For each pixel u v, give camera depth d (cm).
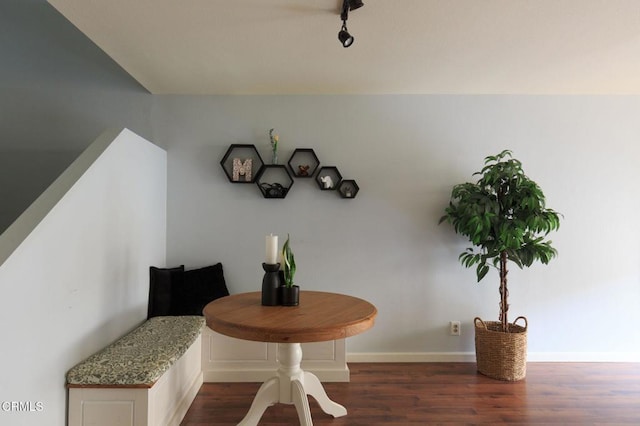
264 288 187
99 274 192
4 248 130
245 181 288
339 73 256
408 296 295
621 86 280
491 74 257
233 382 253
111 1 168
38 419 142
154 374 165
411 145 297
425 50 220
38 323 142
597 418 209
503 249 249
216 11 177
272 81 271
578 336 294
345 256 295
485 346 264
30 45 291
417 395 234
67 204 162
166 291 259
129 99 293
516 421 205
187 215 294
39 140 289
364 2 169
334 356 256
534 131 298
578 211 296
